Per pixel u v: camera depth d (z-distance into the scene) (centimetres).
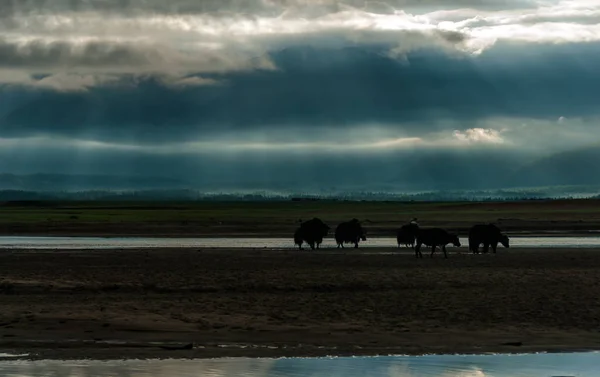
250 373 2788
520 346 3312
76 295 4550
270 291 4734
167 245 9319
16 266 6162
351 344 3312
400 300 4344
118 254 7400
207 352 3133
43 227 13638
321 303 4250
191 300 4341
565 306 4178
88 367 2855
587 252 7756
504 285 4941
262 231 12888
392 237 11244
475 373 2848
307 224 8500
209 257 7056
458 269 5909
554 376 2814
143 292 4694
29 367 2848
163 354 3084
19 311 3881
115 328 3538
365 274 5488
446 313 3984
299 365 2934
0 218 17488
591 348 3300
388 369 2889
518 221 15875
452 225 14762
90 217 18350
